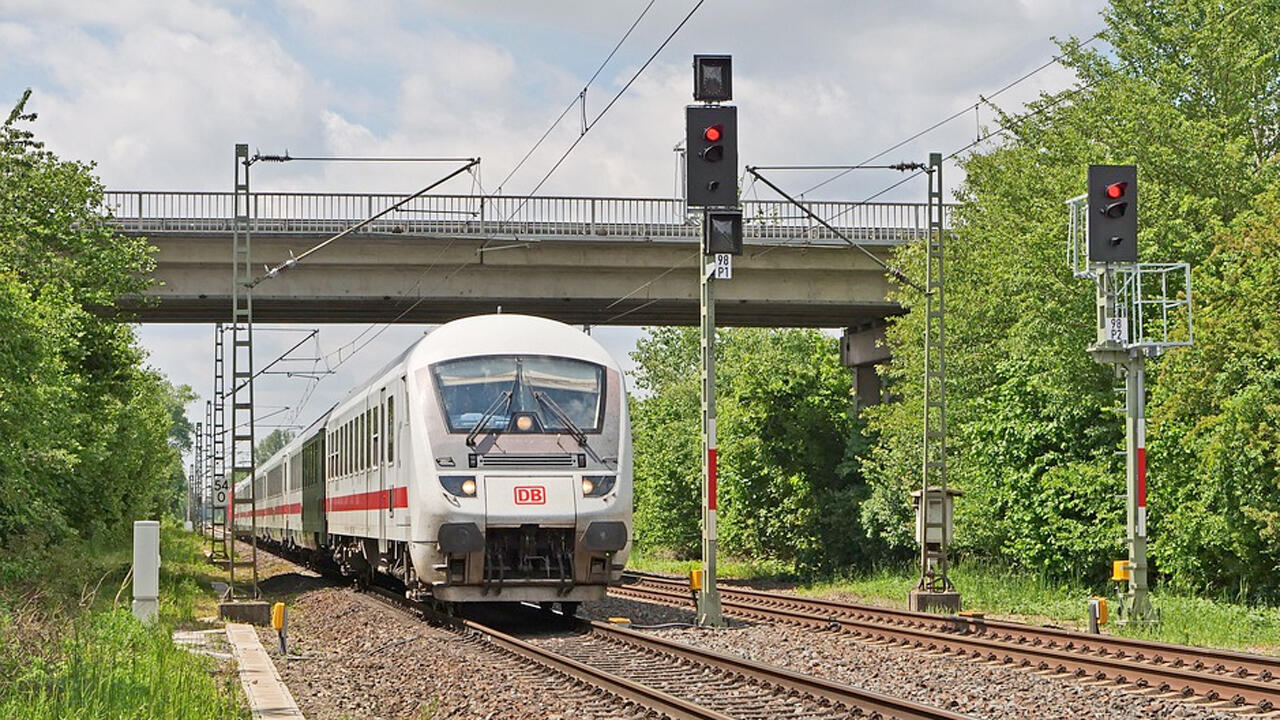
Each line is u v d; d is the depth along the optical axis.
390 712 12.79
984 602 25.73
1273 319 21.88
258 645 18.16
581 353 20.56
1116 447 26.27
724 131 17.89
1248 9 31.86
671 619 22.39
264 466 50.75
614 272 37.38
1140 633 19.16
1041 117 32.25
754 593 27.94
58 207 32.03
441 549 19.11
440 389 19.83
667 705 11.99
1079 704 12.59
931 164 25.95
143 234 35.00
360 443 25.11
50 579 20.27
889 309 39.06
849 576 34.41
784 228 36.56
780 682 13.53
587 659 16.09
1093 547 25.59
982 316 31.42
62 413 26.09
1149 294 26.25
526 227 35.91
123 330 33.91
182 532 94.25
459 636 18.98
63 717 10.58
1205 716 11.88
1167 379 23.36
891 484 32.47
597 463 19.83
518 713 12.34
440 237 35.47
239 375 23.89
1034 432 27.33
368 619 22.28
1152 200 26.86
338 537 30.03
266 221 35.41
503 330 20.61
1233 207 28.05
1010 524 28.22
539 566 19.73
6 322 22.80
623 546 19.75
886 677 14.69
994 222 32.62
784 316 41.25
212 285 35.94
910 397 32.91
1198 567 23.84
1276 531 21.23
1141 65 33.25
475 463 19.45
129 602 21.47
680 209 36.62
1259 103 31.77
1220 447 21.80
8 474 21.81
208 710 11.62
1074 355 26.88
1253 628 19.97
